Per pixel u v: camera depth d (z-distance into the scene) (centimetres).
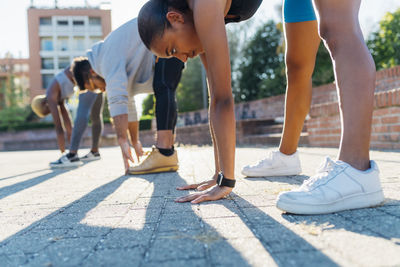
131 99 336
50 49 4141
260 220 121
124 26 300
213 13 130
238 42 2400
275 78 1780
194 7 132
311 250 88
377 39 1602
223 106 143
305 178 225
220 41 131
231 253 89
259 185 202
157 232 114
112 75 288
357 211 126
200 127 1049
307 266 77
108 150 1009
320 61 1435
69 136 482
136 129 337
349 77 133
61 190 240
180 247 96
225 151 152
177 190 206
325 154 403
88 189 236
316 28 194
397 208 126
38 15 4081
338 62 137
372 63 134
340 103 137
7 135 2231
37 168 476
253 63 2319
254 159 414
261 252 88
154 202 171
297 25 192
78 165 454
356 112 132
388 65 1598
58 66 4112
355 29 136
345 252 85
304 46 199
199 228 115
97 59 306
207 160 433
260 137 790
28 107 3281
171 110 304
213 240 100
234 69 2408
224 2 137
